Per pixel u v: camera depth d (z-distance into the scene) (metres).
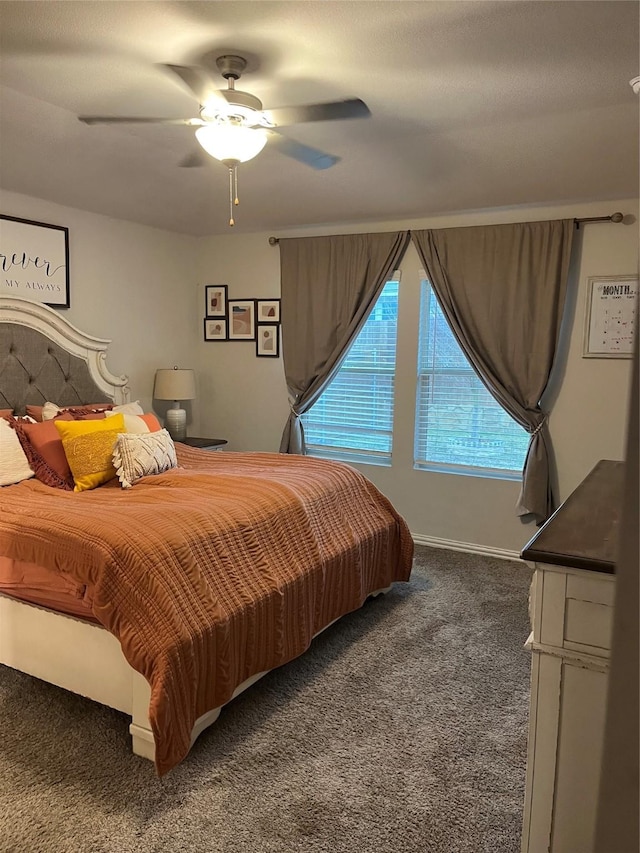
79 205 4.18
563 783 1.50
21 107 2.67
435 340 4.43
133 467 3.20
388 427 4.70
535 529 4.14
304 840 1.81
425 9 1.89
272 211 4.32
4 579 2.46
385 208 4.15
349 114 2.28
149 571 2.13
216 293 5.27
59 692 2.55
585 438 3.94
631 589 0.69
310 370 4.78
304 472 3.39
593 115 2.65
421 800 1.98
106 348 4.36
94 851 1.76
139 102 2.63
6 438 3.18
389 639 3.08
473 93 2.46
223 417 5.38
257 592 2.46
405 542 3.57
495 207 4.01
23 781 2.03
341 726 2.37
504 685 2.67
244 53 2.18
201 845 1.79
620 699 0.71
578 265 3.87
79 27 2.02
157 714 1.97
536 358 3.93
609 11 1.88
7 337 3.71
